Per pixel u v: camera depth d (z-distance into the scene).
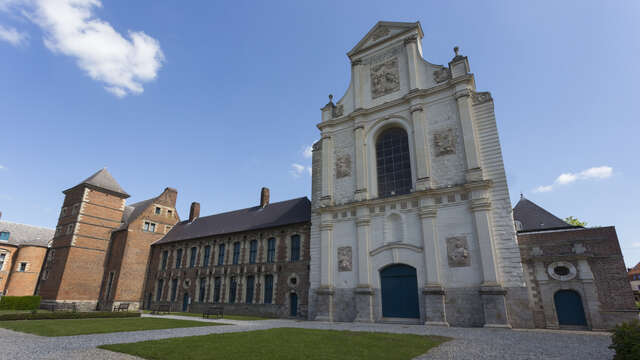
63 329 15.10
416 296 20.59
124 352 9.53
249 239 33.62
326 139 27.67
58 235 41.78
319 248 25.41
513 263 18.17
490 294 17.98
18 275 42.00
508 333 14.98
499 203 19.41
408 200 22.25
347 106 27.84
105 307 38.25
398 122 24.58
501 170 19.84
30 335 13.39
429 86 23.91
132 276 39.72
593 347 10.88
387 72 26.33
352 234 23.98
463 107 21.83
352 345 10.81
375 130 25.55
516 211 24.94
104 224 41.88
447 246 20.14
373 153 25.19
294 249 29.98
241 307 31.47
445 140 22.09
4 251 43.12
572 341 12.25
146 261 41.66
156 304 38.78
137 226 41.56
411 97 23.98
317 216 26.38
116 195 43.72
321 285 23.89
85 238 39.81
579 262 17.50
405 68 25.41
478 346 10.98
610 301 16.42
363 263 22.64
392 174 24.25
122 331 14.73
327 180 26.45
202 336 12.67
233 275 33.41
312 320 23.78
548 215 23.23
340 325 19.25
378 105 25.70
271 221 33.47
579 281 17.30
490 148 20.58
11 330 14.93
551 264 18.16
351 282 23.02
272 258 31.28
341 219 24.80
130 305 38.72
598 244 17.30
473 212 19.78
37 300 37.50
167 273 39.53
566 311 17.38
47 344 11.12
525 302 17.42
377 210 23.34
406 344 11.09
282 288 29.22
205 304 34.47
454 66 23.00
